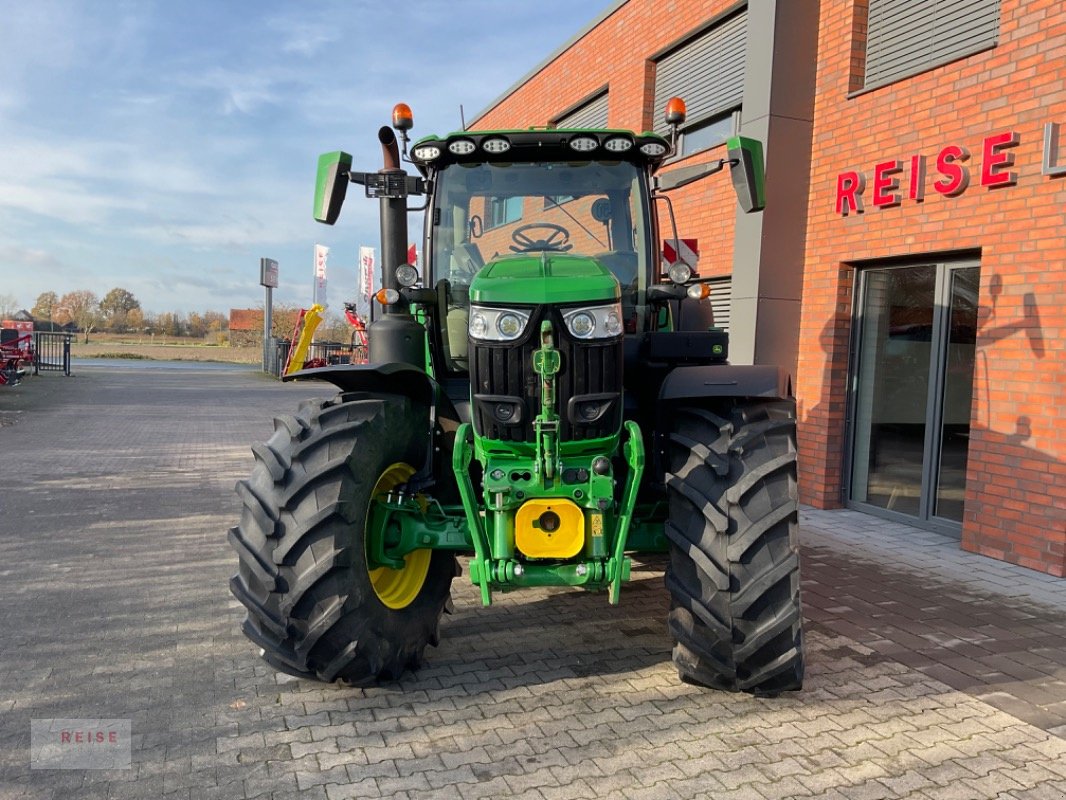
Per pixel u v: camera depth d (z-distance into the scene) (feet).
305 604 10.30
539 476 10.50
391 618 11.25
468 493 10.61
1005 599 16.07
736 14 28.89
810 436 25.00
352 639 10.52
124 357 133.69
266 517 10.39
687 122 31.99
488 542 10.90
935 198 20.68
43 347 88.17
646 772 9.37
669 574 10.62
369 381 11.54
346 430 10.72
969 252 20.44
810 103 24.90
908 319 22.66
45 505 23.21
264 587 10.30
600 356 10.64
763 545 10.26
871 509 23.84
